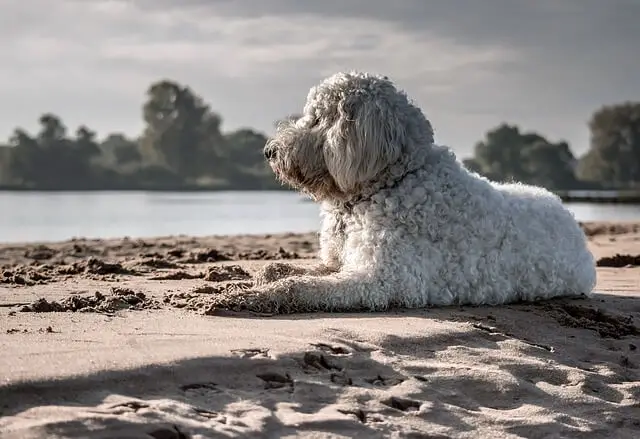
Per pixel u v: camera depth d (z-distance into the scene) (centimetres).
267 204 3688
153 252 1130
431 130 652
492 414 442
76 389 384
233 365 431
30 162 7062
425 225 621
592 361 545
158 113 8219
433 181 630
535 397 471
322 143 636
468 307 622
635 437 454
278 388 427
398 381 457
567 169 6303
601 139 6344
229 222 2280
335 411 412
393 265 606
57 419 352
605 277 865
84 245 1230
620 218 2428
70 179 7144
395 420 417
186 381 412
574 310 645
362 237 618
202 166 8256
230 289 646
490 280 637
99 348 432
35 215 2555
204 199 4428
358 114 619
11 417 355
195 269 845
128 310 567
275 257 1019
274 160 650
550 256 664
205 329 498
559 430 439
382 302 596
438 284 622
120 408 373
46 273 805
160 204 3619
